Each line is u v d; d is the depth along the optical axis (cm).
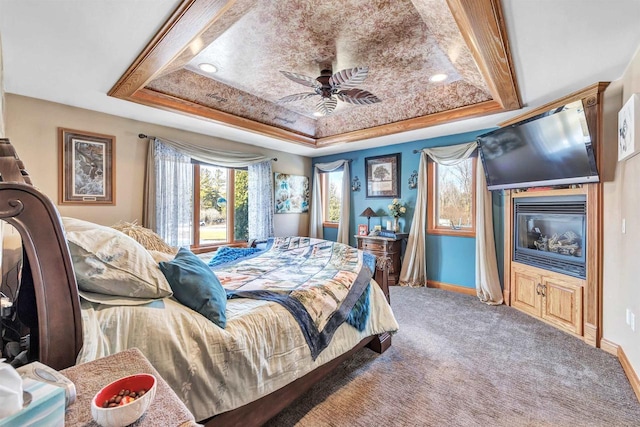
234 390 138
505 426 167
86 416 65
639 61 203
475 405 184
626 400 188
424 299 392
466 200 432
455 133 419
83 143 317
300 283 214
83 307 115
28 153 285
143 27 175
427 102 369
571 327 285
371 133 441
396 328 252
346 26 222
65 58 212
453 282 437
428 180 462
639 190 205
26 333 92
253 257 310
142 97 293
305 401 188
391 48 254
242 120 389
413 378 212
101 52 204
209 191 446
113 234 139
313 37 236
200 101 339
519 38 185
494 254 388
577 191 283
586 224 272
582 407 182
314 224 592
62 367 88
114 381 74
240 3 174
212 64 281
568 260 290
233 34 230
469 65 251
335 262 271
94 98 288
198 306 144
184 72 296
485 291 382
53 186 299
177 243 391
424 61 279
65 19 166
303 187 590
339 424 168
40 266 85
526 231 353
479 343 266
